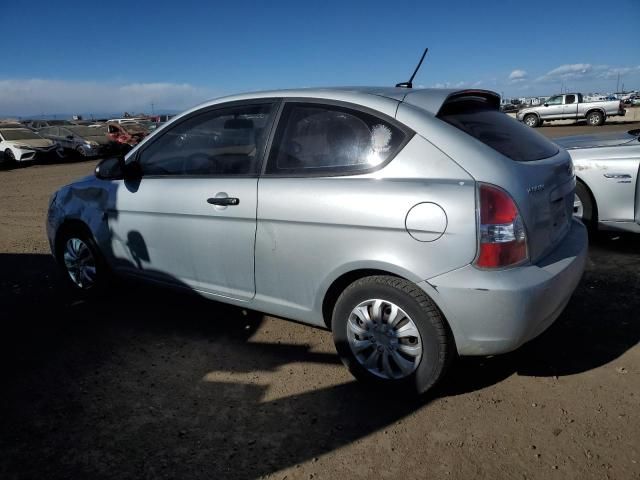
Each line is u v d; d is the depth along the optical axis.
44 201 10.61
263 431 2.64
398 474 2.30
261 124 3.19
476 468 2.31
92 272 4.33
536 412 2.68
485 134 2.76
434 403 2.80
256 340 3.64
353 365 2.92
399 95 2.89
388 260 2.61
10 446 2.57
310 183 2.87
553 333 3.51
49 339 3.75
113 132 24.33
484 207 2.43
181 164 3.55
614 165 4.95
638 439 2.44
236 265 3.25
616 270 4.58
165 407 2.87
